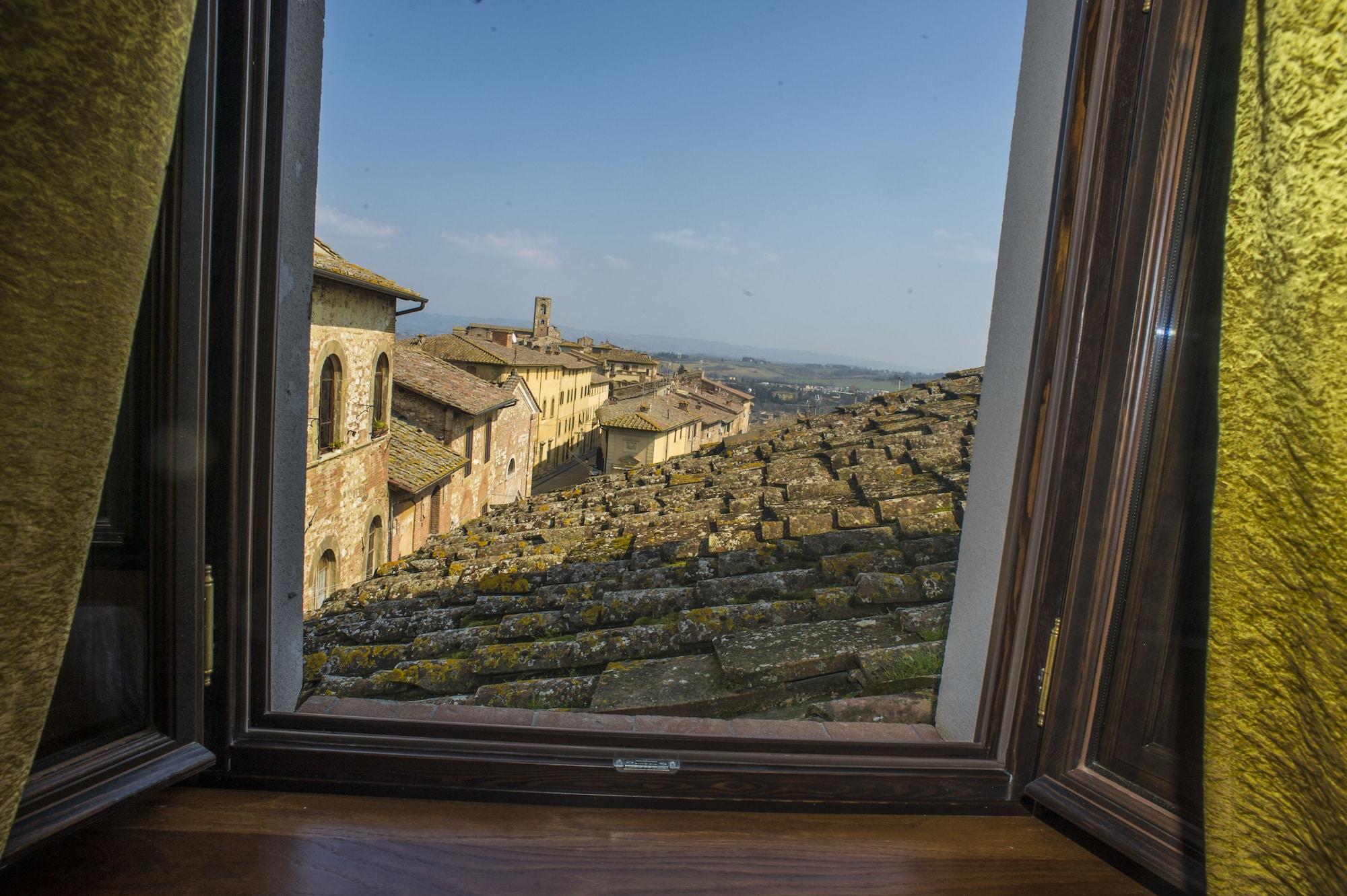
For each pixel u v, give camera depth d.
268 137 1.35
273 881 1.22
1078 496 1.49
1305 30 0.92
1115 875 1.41
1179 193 1.36
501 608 4.26
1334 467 0.88
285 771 1.47
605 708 2.51
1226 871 1.06
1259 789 1.02
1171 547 1.38
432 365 23.69
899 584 3.15
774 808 1.54
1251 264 1.01
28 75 0.77
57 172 0.80
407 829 1.39
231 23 1.28
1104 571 1.45
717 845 1.42
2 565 0.82
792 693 2.54
